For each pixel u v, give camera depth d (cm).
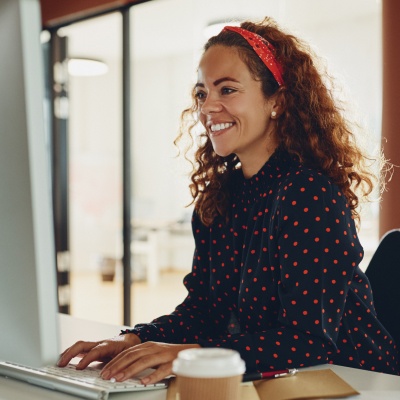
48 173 81
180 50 815
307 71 144
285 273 122
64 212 518
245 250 139
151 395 98
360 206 158
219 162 155
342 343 134
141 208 855
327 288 121
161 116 848
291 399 93
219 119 141
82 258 869
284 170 139
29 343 84
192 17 686
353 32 631
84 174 888
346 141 149
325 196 126
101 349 117
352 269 124
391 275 158
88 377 103
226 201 148
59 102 513
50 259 82
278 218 127
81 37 775
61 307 512
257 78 140
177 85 827
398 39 305
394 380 107
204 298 155
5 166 83
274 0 619
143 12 676
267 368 114
